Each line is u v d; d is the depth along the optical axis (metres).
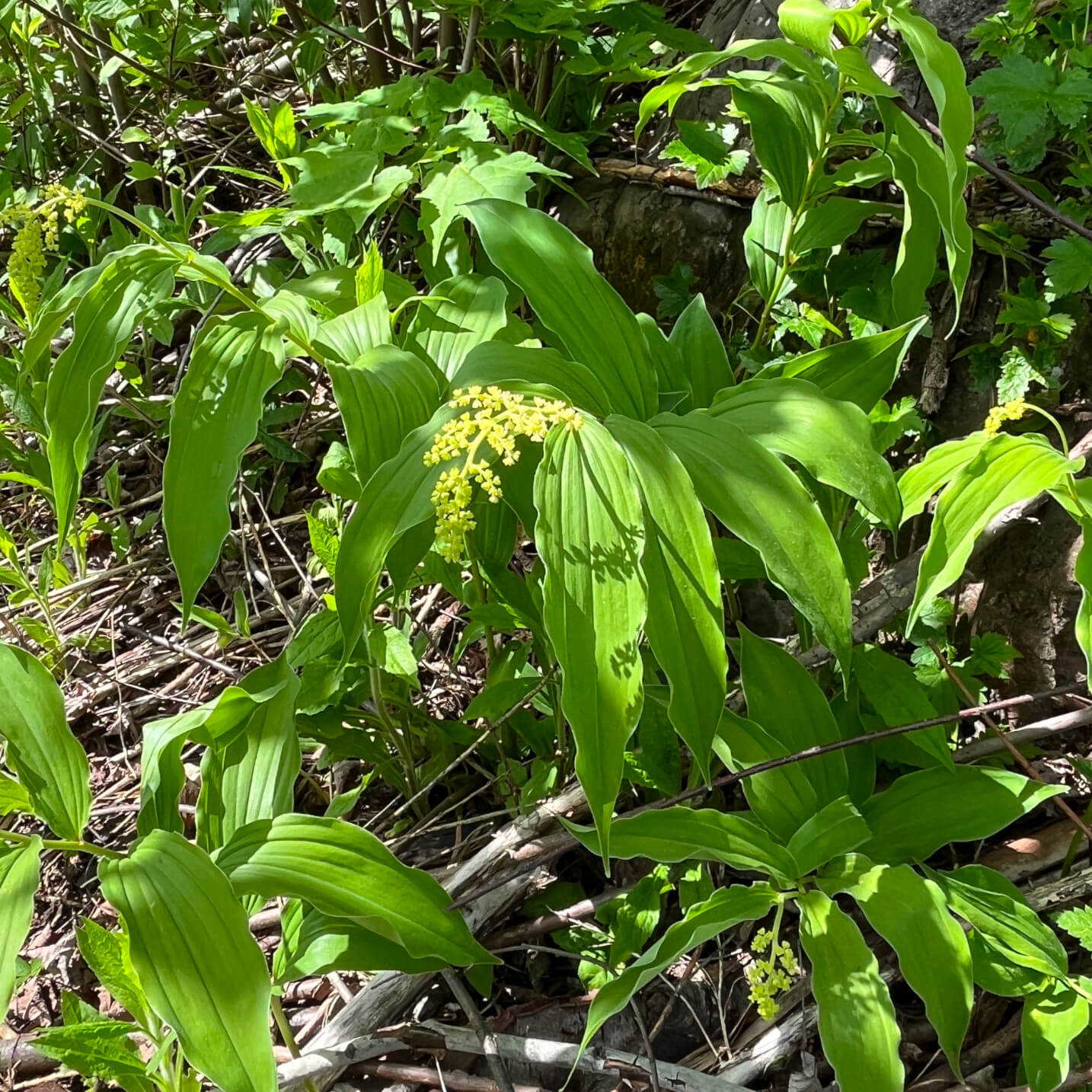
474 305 0.67
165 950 0.50
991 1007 0.64
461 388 0.57
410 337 0.67
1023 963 0.57
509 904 0.66
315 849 0.55
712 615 0.53
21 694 0.55
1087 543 0.54
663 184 0.91
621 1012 0.66
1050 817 0.69
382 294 0.66
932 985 0.55
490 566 0.68
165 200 1.27
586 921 0.67
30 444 1.00
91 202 0.61
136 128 1.10
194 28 1.06
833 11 0.61
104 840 0.79
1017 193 0.68
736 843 0.58
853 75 0.61
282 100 1.24
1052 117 0.70
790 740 0.63
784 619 0.79
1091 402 0.72
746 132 0.85
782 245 0.75
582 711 0.50
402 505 0.54
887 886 0.57
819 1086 0.61
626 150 0.97
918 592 0.55
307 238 0.90
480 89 0.83
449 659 0.84
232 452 0.57
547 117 0.97
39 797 0.54
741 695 0.68
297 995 0.69
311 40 1.02
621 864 0.71
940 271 0.75
